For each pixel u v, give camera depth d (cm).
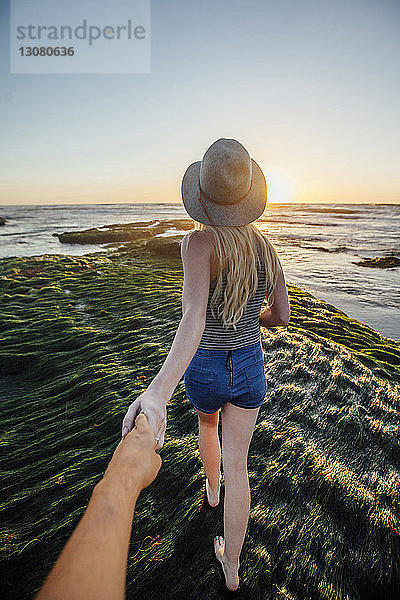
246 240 166
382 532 240
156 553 230
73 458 323
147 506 267
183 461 300
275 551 230
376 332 736
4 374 514
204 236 161
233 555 196
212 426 216
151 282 979
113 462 71
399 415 359
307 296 961
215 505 257
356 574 219
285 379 418
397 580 218
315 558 226
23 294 911
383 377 470
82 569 42
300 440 321
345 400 380
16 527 255
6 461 326
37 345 581
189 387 188
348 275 1388
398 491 271
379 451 313
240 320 176
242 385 180
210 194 159
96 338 593
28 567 227
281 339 517
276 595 208
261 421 347
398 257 1753
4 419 396
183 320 147
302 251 2020
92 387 436
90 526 50
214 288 166
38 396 440
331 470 288
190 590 211
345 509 255
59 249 2239
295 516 252
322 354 477
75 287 952
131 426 112
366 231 3134
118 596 42
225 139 163
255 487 275
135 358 508
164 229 3416
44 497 281
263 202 170
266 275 179
